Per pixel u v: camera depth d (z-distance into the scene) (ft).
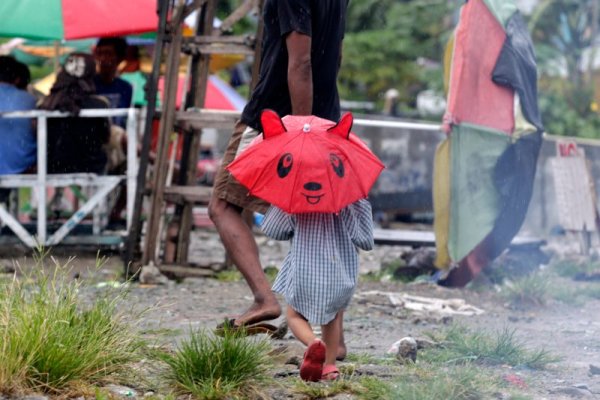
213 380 35.17
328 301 35.70
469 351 43.50
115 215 88.22
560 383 38.99
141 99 110.73
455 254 67.87
